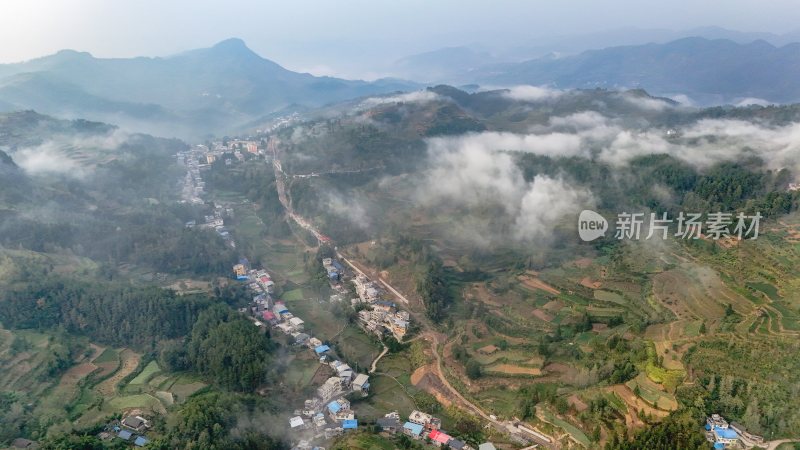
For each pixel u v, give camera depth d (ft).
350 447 396.57
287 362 518.37
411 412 461.78
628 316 537.24
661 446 337.52
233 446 381.81
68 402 440.45
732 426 354.33
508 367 490.90
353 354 546.26
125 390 467.11
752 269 536.42
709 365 406.00
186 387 474.49
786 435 346.74
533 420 418.92
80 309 548.72
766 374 386.11
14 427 394.93
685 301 520.83
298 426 429.38
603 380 433.07
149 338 533.96
